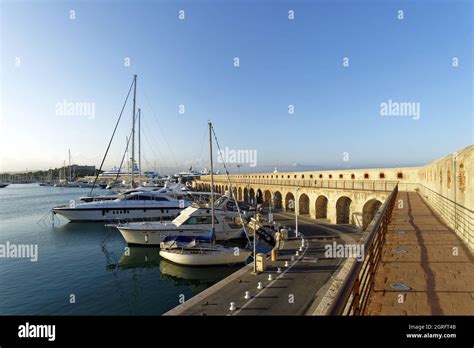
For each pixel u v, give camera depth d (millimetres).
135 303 17094
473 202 9328
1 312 15844
